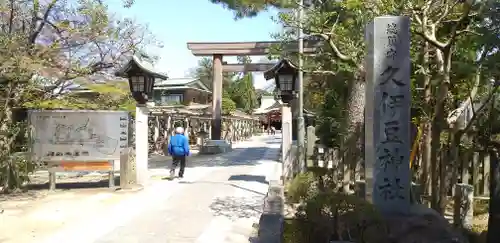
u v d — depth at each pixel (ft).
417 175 29.78
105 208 26.40
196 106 94.12
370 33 21.02
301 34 31.86
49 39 32.86
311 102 61.67
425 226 17.88
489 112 24.70
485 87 25.09
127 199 29.19
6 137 30.91
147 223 22.81
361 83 32.86
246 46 66.13
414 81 29.37
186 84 117.39
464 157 25.40
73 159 32.53
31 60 29.09
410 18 22.45
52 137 32.35
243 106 181.88
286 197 26.76
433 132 22.98
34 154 32.12
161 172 44.75
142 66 33.40
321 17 26.91
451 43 20.85
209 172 44.37
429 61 27.25
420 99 29.22
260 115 182.29
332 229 16.07
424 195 25.27
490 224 16.39
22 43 29.58
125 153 32.81
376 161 20.18
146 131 34.83
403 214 19.49
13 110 34.45
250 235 20.61
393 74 20.22
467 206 20.81
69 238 19.95
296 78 33.60
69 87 37.14
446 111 26.02
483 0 18.65
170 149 39.60
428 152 26.09
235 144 101.71
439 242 16.84
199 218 23.95
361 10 24.66
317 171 30.22
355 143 31.71
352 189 29.53
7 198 28.99
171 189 33.27
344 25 29.63
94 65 35.63
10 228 21.35
